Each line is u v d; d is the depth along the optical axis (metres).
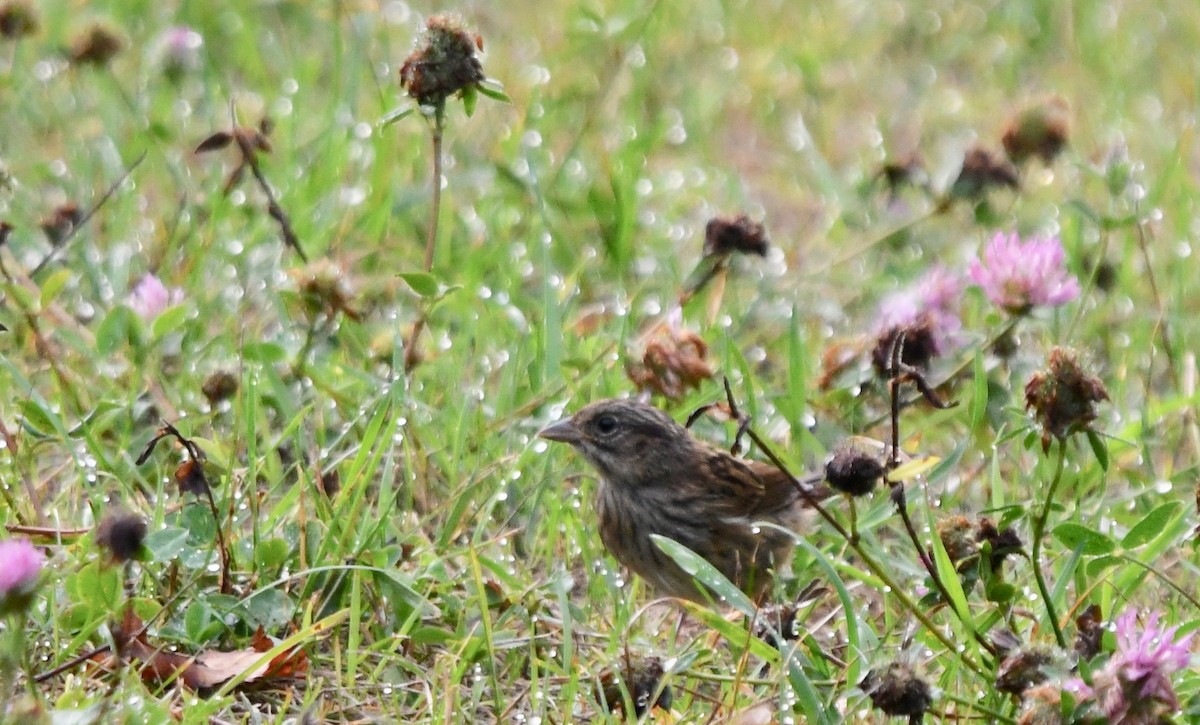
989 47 19.66
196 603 8.49
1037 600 9.39
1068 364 7.96
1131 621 7.85
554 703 8.60
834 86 18.38
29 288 11.63
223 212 12.88
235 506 9.49
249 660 8.36
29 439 10.12
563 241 13.66
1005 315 11.23
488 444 10.75
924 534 10.12
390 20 18.17
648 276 13.47
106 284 12.23
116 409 10.03
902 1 20.50
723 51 18.67
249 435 9.44
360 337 11.70
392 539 9.67
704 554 10.54
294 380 10.77
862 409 11.36
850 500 8.32
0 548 6.90
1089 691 7.46
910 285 13.00
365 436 9.59
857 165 16.45
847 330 13.04
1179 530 9.26
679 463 10.48
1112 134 16.70
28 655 8.00
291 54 17.00
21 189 13.70
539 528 10.23
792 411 11.03
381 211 13.34
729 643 9.40
